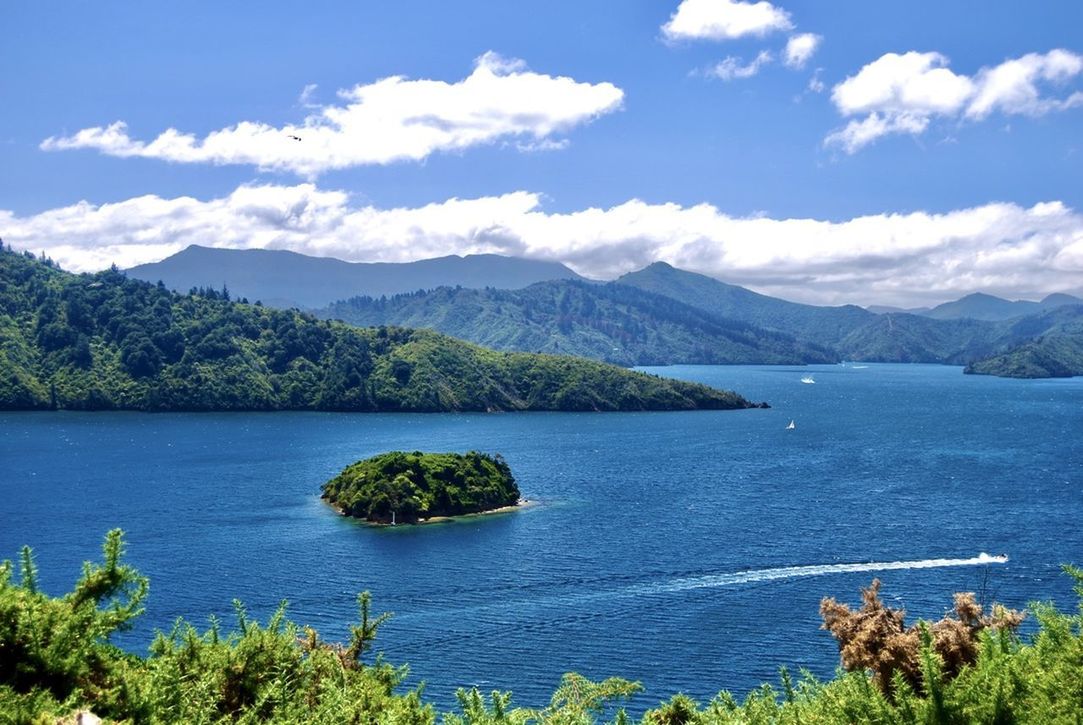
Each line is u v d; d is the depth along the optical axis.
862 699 21.14
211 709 21.02
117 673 20.11
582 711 33.16
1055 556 128.25
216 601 111.81
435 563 131.00
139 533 152.62
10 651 18.53
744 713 28.91
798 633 95.94
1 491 194.75
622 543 142.12
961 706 19.58
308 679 25.41
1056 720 18.44
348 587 118.56
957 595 33.19
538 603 109.75
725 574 121.31
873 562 126.00
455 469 178.38
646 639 95.06
